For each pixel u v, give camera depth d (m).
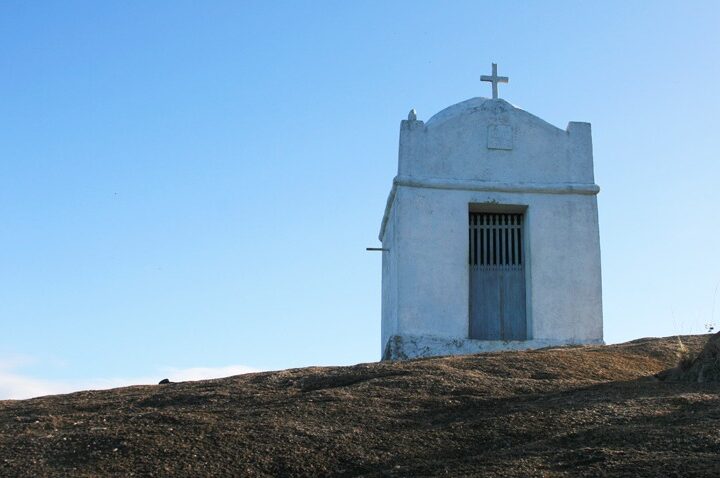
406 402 15.21
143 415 14.77
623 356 18.66
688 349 19.20
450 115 24.34
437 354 22.67
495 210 24.16
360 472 12.59
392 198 24.31
